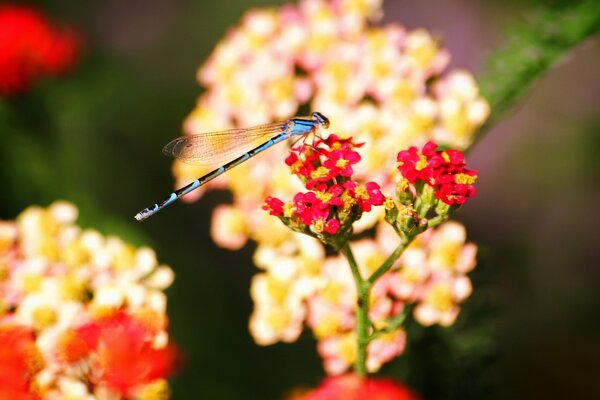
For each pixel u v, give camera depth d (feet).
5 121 2.07
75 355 1.86
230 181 1.97
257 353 2.06
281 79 2.00
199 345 2.06
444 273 1.91
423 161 1.82
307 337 2.05
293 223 1.83
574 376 2.15
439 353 1.92
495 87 1.96
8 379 1.84
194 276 2.10
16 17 2.08
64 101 2.10
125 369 1.85
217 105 2.01
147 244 2.09
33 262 1.92
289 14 2.02
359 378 1.84
